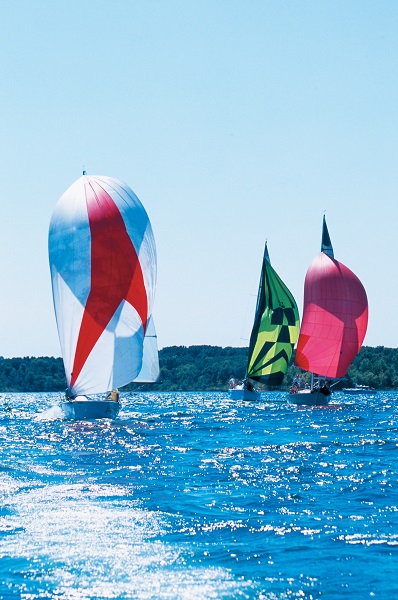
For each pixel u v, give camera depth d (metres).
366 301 85.19
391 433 57.28
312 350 86.06
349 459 39.72
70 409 61.56
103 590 17.83
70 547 20.89
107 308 56.03
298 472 34.41
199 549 20.94
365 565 19.66
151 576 18.73
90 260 55.66
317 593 17.77
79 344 56.88
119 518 24.11
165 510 25.42
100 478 31.91
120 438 50.84
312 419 75.44
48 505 25.81
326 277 84.44
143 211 57.75
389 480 32.16
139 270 56.69
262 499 27.55
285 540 21.91
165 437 52.22
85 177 56.84
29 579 18.45
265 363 96.00
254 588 18.03
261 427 63.81
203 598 17.42
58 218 56.47
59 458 39.03
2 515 24.27
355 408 97.81
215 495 28.25
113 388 56.88
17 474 32.78
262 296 96.00
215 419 74.94
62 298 56.69
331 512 25.47
